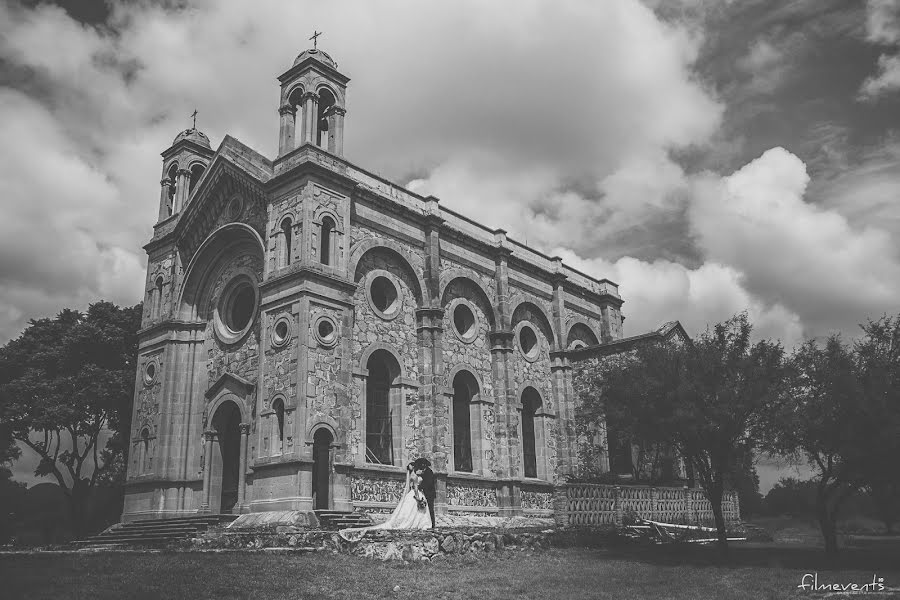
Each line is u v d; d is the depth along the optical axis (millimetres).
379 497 29891
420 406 33094
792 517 55188
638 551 24625
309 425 27578
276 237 30875
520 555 21953
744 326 25031
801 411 22438
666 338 39312
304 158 30812
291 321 28875
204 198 36000
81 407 41781
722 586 16422
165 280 37438
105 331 43688
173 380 34688
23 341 43688
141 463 34500
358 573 17297
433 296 34688
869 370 21516
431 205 36500
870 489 23703
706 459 25109
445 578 16953
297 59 33375
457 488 33688
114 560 19859
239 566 18234
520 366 40125
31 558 20922
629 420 26578
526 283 41844
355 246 31781
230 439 33500
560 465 40562
